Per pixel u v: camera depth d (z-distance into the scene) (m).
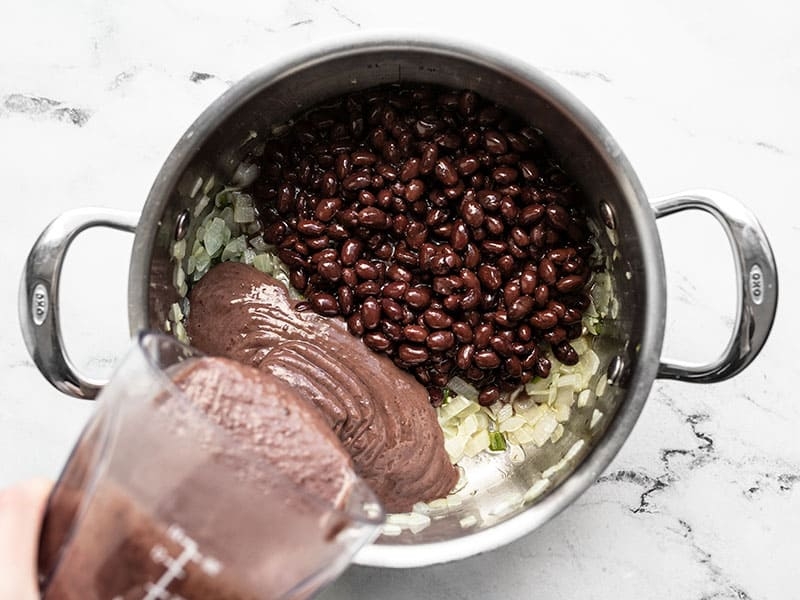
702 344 0.60
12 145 0.61
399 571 0.59
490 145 0.56
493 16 0.61
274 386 0.40
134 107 0.61
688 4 0.61
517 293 0.57
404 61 0.53
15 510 0.39
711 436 0.60
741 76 0.61
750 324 0.50
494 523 0.53
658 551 0.59
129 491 0.35
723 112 0.61
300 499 0.35
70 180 0.61
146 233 0.50
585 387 0.58
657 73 0.61
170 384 0.36
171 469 0.35
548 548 0.59
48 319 0.50
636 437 0.60
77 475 0.38
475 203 0.57
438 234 0.58
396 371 0.57
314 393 0.56
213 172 0.55
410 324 0.57
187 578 0.35
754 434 0.60
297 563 0.37
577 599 0.59
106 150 0.61
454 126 0.58
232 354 0.57
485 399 0.58
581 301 0.58
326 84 0.54
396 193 0.57
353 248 0.57
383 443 0.56
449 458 0.58
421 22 0.61
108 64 0.62
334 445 0.40
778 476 0.59
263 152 0.57
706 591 0.59
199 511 0.35
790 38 0.61
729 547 0.59
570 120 0.52
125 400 0.37
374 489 0.57
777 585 0.59
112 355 0.60
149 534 0.35
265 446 0.38
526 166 0.57
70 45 0.62
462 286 0.57
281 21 0.62
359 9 0.61
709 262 0.60
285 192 0.58
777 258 0.61
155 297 0.52
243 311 0.57
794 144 0.61
